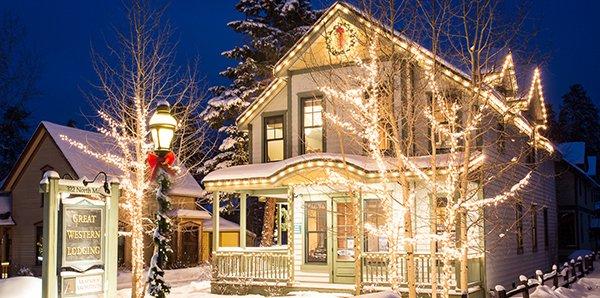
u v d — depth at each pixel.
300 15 36.44
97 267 11.23
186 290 23.03
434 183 14.00
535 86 22.69
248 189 21.48
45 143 36.00
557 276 18.64
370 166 18.23
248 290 20.91
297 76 22.34
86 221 11.09
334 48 19.95
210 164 35.09
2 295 11.42
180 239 37.94
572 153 48.19
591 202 48.69
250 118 24.03
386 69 15.84
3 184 37.56
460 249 14.78
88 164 34.53
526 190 24.48
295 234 21.69
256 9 36.84
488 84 15.69
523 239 23.77
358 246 16.19
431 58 14.90
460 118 16.98
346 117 19.92
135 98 17.95
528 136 22.11
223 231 42.25
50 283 10.40
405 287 17.89
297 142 22.05
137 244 16.11
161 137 9.91
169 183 9.99
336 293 19.11
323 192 19.72
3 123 54.19
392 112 14.38
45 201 10.53
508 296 13.30
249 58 35.06
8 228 37.53
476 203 14.10
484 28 13.98
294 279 20.41
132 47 21.38
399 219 15.37
